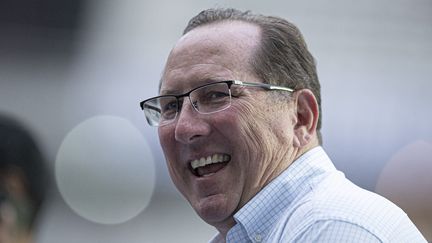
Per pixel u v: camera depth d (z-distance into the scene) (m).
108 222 15.45
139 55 21.30
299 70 3.66
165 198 16.33
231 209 3.46
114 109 18.25
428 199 15.74
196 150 3.50
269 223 3.32
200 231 16.39
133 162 16.31
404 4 21.53
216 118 3.43
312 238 2.91
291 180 3.39
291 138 3.56
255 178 3.44
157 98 3.77
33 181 3.23
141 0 22.72
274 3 22.09
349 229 2.87
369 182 16.84
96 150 16.31
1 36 20.53
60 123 17.39
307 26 21.70
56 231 14.77
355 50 20.73
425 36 21.14
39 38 20.58
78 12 21.47
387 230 2.94
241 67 3.50
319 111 3.78
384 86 19.20
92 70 20.42
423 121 17.84
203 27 3.67
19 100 18.11
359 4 22.09
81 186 15.66
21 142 3.23
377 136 17.56
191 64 3.55
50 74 19.61
